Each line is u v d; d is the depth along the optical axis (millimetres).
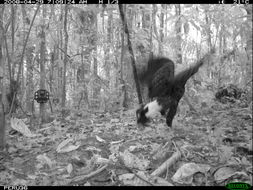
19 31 4523
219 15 3568
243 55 3781
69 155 2643
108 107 4426
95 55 4750
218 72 4527
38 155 2654
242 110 3484
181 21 3326
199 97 4230
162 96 2432
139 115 2441
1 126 2832
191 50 4496
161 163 2422
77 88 4781
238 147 2541
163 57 2594
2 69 2764
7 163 2553
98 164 2416
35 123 3793
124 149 2666
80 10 3955
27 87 5285
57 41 4496
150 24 4211
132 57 2713
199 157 2443
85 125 3441
